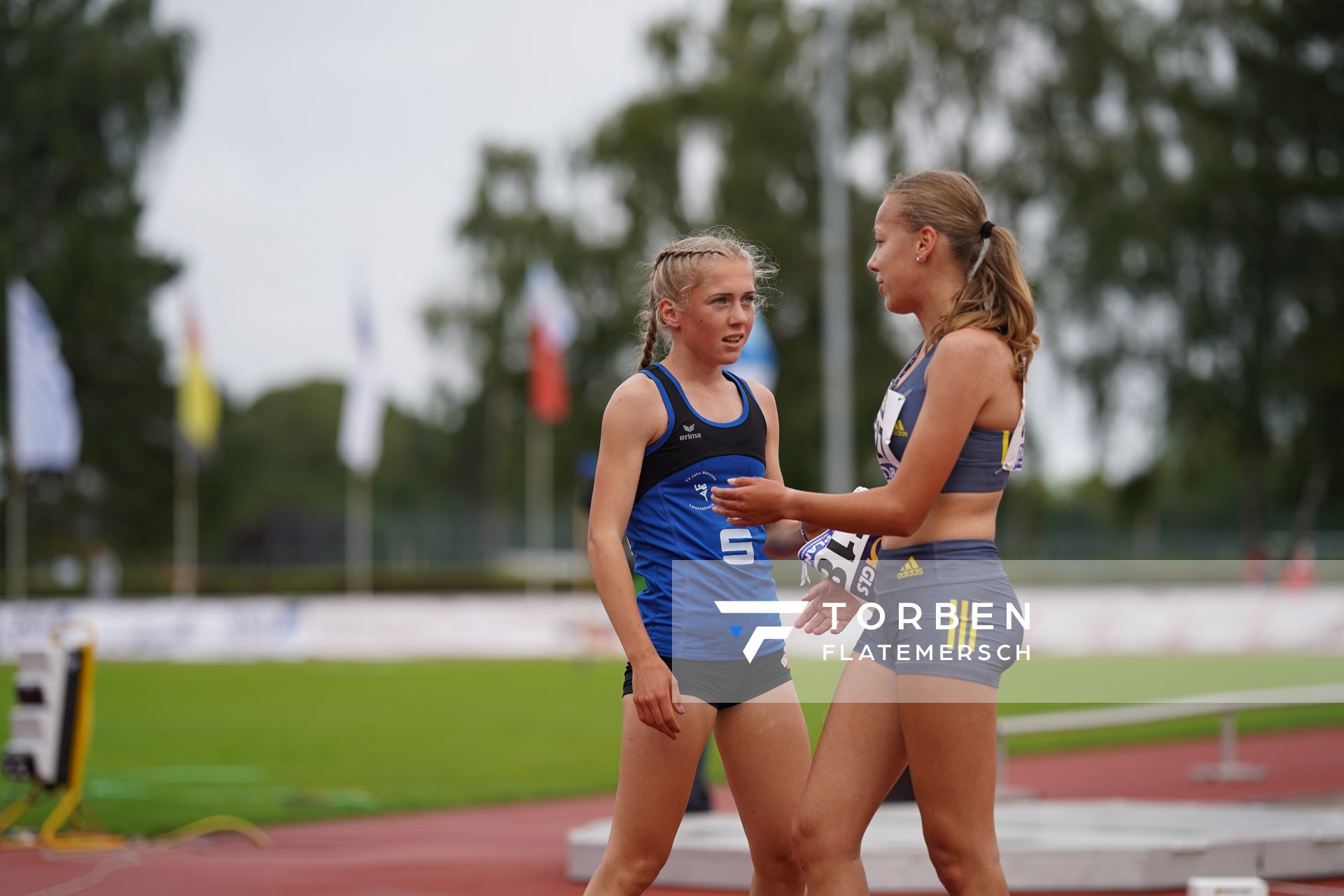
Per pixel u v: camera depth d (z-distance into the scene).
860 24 124.94
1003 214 123.44
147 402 168.50
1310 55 127.44
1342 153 127.12
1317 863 21.92
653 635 13.20
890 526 11.98
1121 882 20.75
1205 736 50.75
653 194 133.62
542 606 98.88
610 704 62.34
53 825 27.52
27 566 166.75
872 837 22.30
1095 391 123.31
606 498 13.03
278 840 28.88
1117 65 124.44
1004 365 12.14
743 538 13.38
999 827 23.58
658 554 13.29
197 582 145.38
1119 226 120.75
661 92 135.38
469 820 31.89
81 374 162.00
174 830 30.08
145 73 149.88
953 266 12.64
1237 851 21.44
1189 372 123.88
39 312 86.12
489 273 156.00
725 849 21.73
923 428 11.98
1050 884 20.73
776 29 136.00
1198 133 127.56
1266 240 124.31
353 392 106.12
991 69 124.69
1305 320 125.62
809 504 12.12
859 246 126.44
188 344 116.75
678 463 13.23
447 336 166.00
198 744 47.84
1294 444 129.75
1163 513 183.50
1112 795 35.34
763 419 13.95
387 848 27.83
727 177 129.00
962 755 12.03
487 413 178.50
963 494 12.30
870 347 126.75
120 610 97.62
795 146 130.12
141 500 171.00
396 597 127.12
